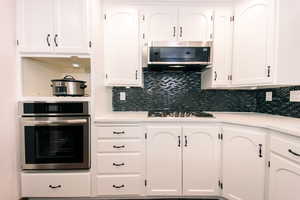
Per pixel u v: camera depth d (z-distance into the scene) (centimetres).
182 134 176
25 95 174
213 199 182
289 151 119
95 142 174
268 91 211
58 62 206
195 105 236
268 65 158
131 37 199
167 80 234
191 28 200
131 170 176
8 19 155
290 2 147
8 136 155
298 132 112
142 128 176
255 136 148
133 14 198
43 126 168
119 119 173
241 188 159
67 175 172
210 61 188
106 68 201
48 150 172
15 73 165
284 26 150
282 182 126
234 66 191
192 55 187
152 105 235
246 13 176
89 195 175
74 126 170
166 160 176
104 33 198
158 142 176
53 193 172
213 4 199
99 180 175
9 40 156
